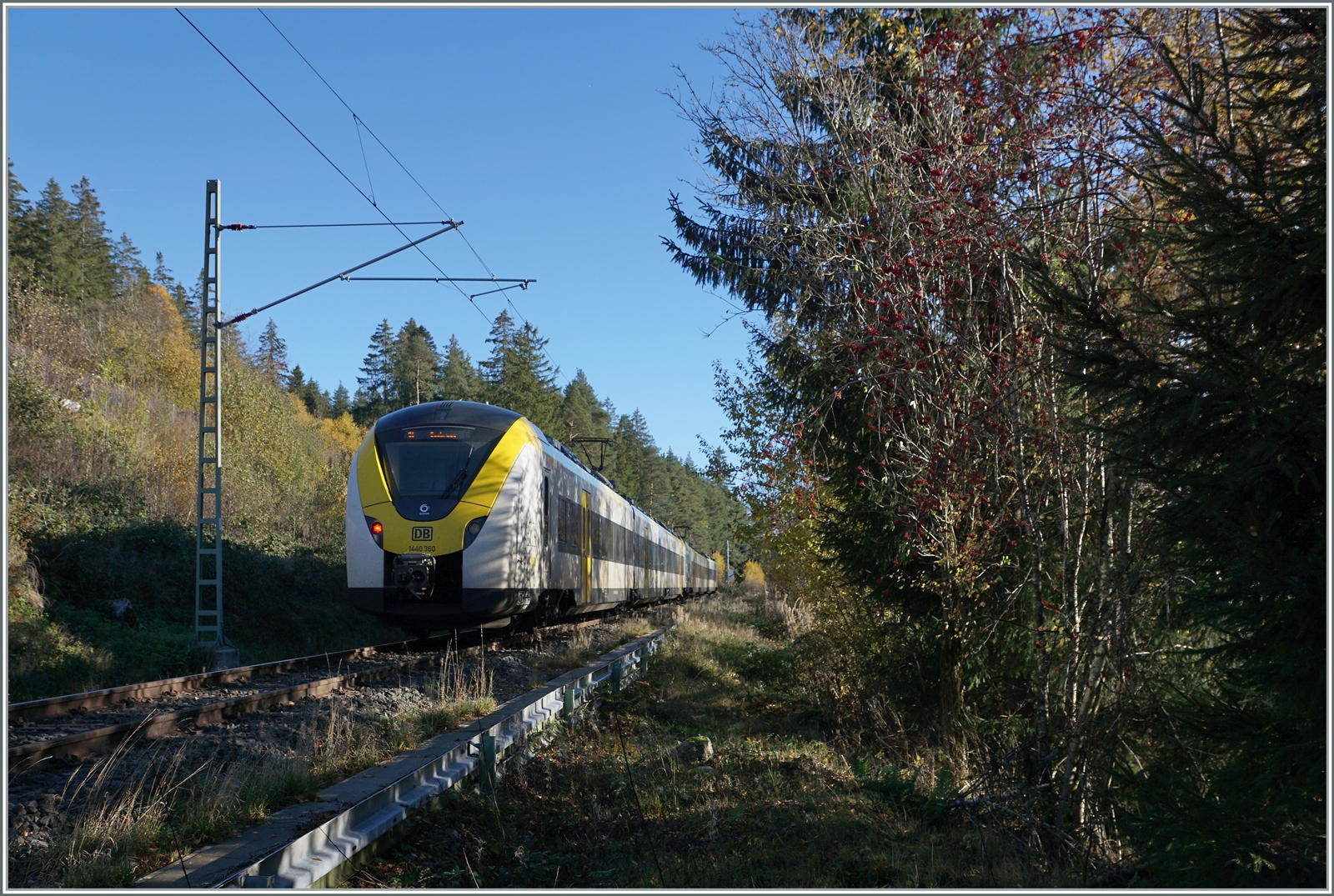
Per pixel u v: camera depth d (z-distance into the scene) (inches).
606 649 649.6
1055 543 360.2
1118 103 286.2
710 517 3996.1
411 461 566.9
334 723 299.0
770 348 503.5
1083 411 311.9
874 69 397.7
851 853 257.9
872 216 368.5
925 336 333.4
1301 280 186.4
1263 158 203.9
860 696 496.1
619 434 3796.8
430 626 586.2
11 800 216.7
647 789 304.5
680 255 547.5
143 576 641.6
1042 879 250.1
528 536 585.9
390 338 3484.3
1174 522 214.2
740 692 573.3
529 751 313.0
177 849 190.7
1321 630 176.4
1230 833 187.0
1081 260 286.4
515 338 2689.5
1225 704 212.2
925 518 371.2
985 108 319.0
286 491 1082.7
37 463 708.7
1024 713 447.8
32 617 486.0
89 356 1120.2
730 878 226.1
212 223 518.6
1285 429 186.5
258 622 694.5
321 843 189.0
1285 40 211.9
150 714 340.2
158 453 911.7
